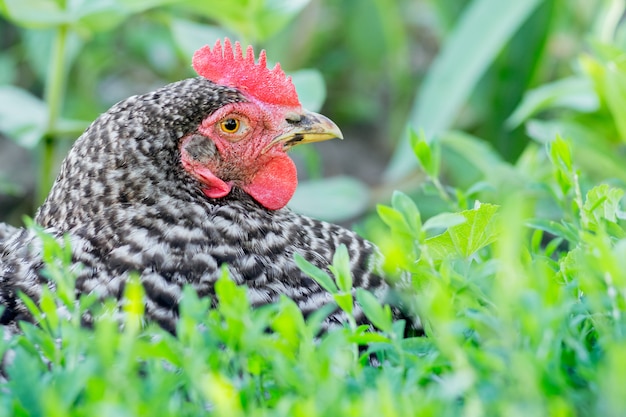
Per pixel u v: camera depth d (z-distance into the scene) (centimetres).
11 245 132
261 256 129
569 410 116
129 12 153
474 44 166
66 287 124
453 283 124
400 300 130
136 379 120
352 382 120
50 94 156
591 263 122
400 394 118
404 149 167
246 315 121
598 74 153
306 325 125
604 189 128
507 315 119
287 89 132
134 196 129
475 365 120
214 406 120
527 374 117
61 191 131
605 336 120
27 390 120
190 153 130
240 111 131
